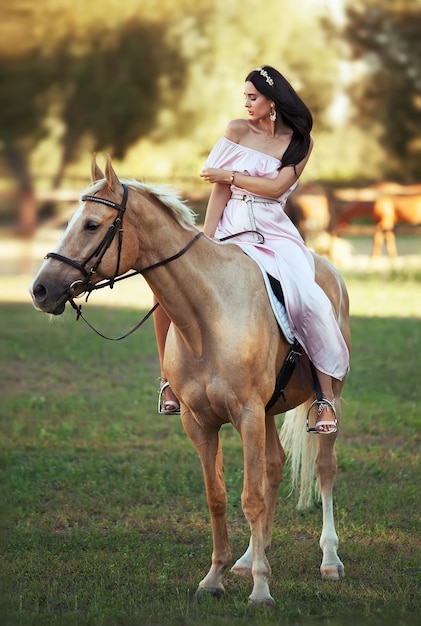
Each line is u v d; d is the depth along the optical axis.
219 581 7.53
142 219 6.99
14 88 46.88
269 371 7.33
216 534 7.52
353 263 31.30
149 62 46.25
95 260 6.82
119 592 7.45
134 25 46.34
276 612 7.05
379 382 15.35
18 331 20.55
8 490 10.19
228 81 44.50
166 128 45.97
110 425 12.95
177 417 13.53
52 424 13.05
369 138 47.88
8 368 16.78
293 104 7.86
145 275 7.12
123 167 46.72
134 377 16.08
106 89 46.62
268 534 8.17
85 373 16.42
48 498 10.05
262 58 43.75
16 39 46.66
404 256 33.66
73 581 7.79
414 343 18.41
